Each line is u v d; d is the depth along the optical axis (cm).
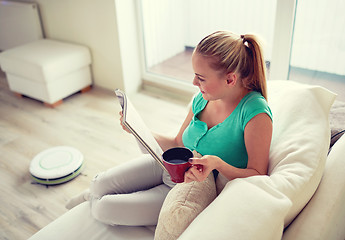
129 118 116
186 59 323
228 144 130
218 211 95
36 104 333
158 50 332
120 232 143
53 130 292
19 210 212
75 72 334
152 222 143
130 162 157
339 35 228
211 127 138
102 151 263
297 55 251
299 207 105
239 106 126
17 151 266
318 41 238
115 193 153
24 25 377
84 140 277
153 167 155
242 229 89
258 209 93
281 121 132
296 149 117
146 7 319
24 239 193
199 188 118
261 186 101
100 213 142
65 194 224
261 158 119
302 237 99
